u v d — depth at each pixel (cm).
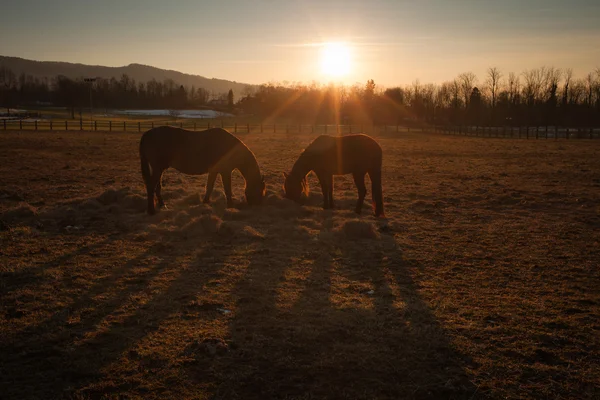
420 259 788
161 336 505
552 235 949
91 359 458
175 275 691
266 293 630
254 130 5494
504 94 7956
